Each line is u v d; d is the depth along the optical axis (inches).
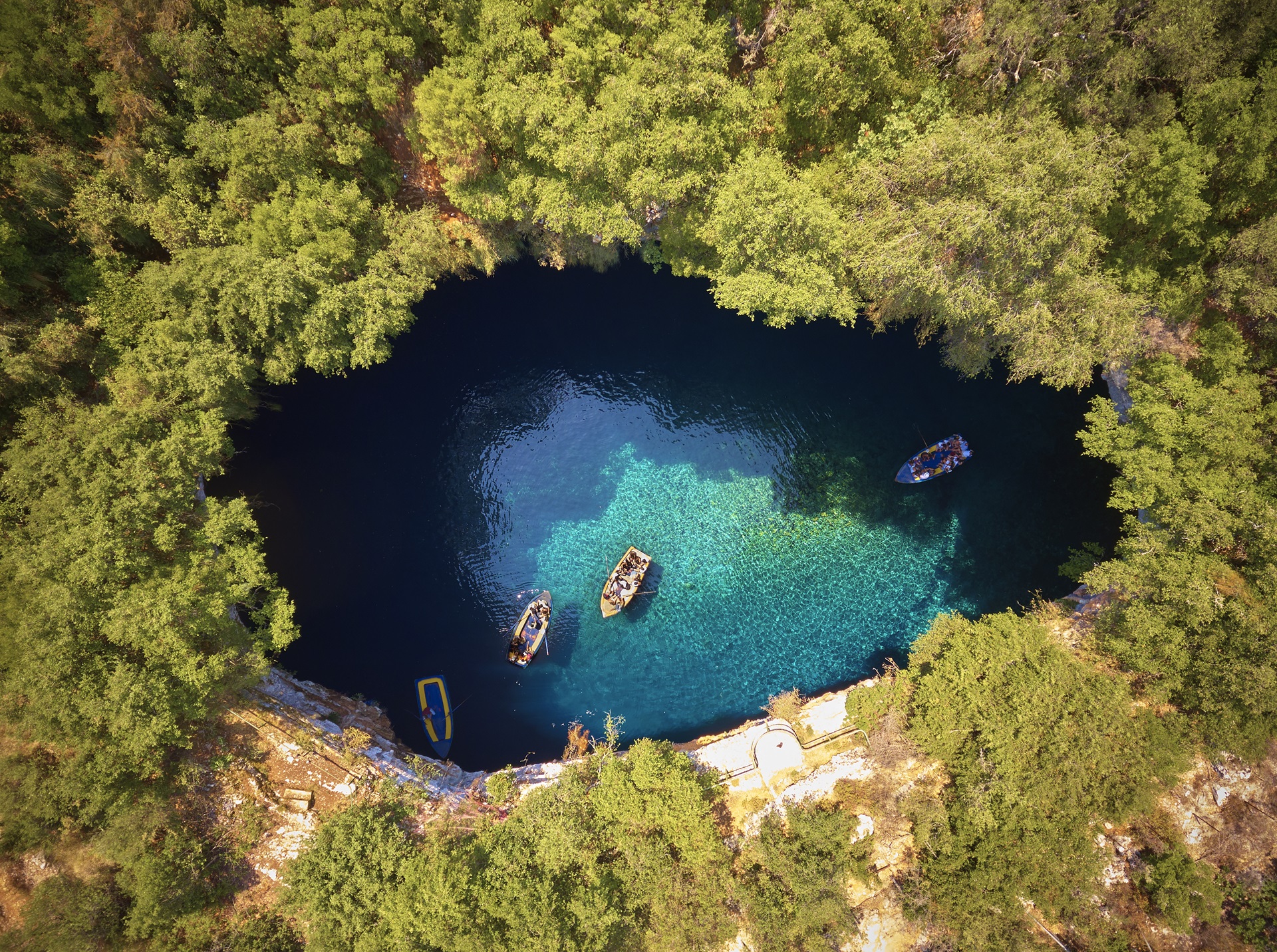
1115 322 1275.8
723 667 1745.8
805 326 1840.6
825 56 1256.8
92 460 1312.7
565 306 1844.2
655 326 1867.6
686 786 1379.2
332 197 1379.2
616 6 1263.5
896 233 1267.2
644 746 1434.5
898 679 1542.8
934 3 1215.6
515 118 1272.1
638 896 1328.7
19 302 1397.6
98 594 1279.5
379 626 1733.5
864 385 1827.0
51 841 1315.2
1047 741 1350.9
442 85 1284.4
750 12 1331.2
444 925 1234.0
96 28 1248.2
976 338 1507.1
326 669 1695.4
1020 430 1776.6
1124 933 1357.0
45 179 1305.4
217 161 1327.5
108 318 1398.9
